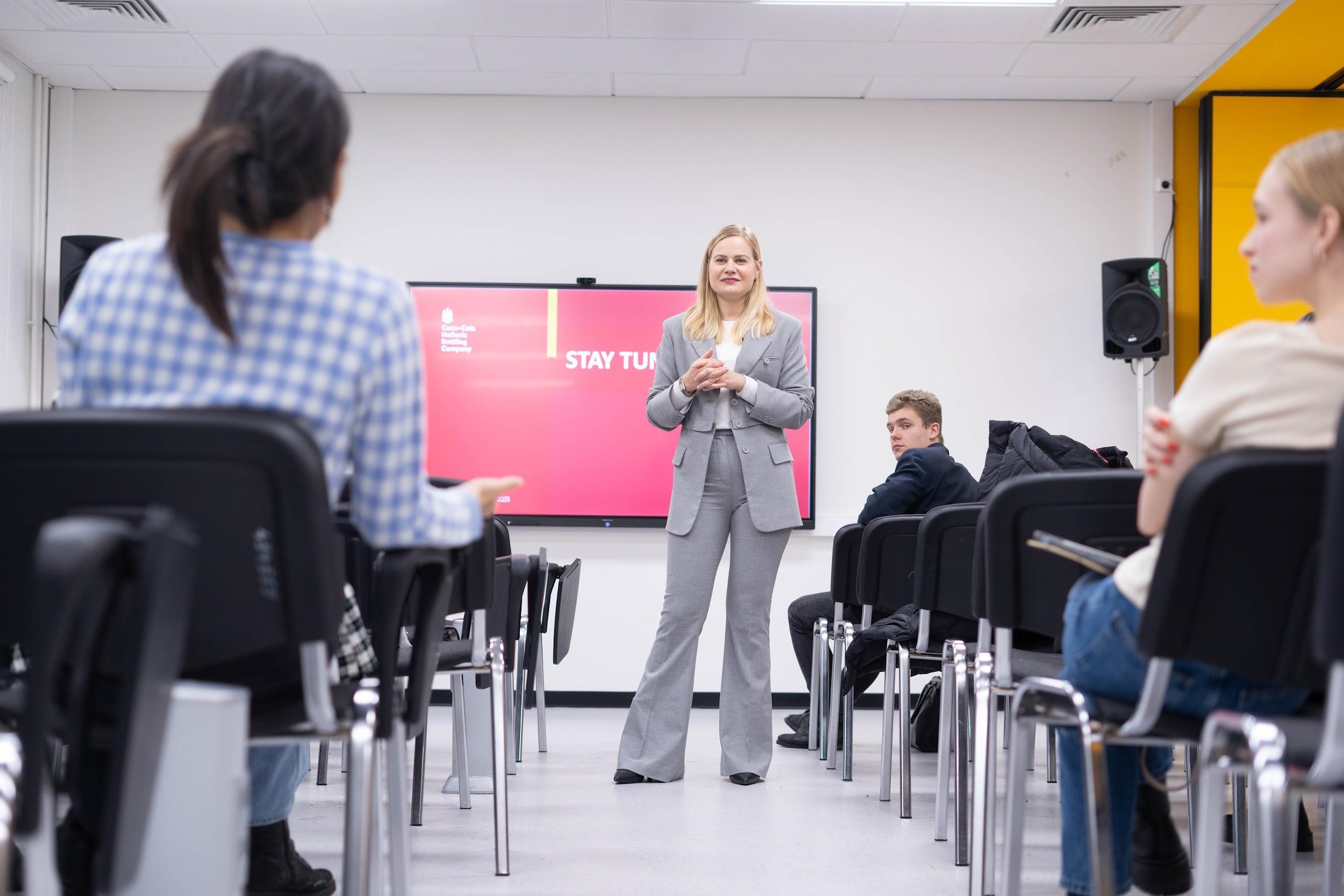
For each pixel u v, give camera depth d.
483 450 5.54
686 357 3.40
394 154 5.68
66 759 1.13
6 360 5.22
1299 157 1.21
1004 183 5.70
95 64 5.31
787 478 3.33
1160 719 1.32
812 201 5.69
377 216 5.67
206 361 1.17
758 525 3.28
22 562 1.06
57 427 1.01
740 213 5.69
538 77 5.44
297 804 3.01
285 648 1.20
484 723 3.33
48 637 0.78
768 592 3.36
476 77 5.45
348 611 1.47
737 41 5.01
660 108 5.71
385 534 1.25
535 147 5.70
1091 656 1.35
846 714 3.39
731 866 2.39
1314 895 2.11
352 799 1.24
